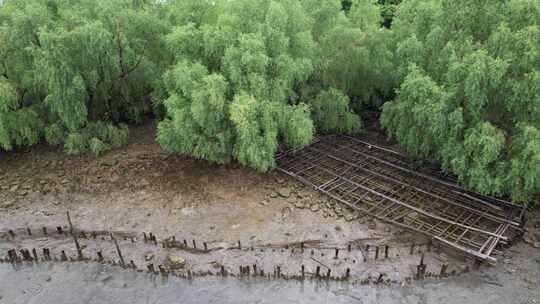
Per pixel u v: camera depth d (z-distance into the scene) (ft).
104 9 70.59
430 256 53.67
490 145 53.01
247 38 60.95
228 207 64.03
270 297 50.08
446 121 57.98
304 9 75.31
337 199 63.16
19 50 69.56
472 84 53.52
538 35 51.55
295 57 68.03
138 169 73.26
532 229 57.31
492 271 51.26
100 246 58.44
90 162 75.72
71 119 73.36
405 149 74.84
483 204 59.88
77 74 71.00
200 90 61.11
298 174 70.23
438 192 63.72
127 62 76.84
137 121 88.89
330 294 49.98
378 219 59.72
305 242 57.06
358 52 75.92
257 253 55.83
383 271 52.21
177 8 74.84
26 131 73.10
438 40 61.57
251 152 61.57
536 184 54.60
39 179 72.33
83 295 51.06
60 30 67.87
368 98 84.84
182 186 68.85
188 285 52.06
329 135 82.99
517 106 54.80
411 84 59.21
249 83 62.28
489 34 58.23
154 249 57.36
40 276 54.13
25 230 61.62
